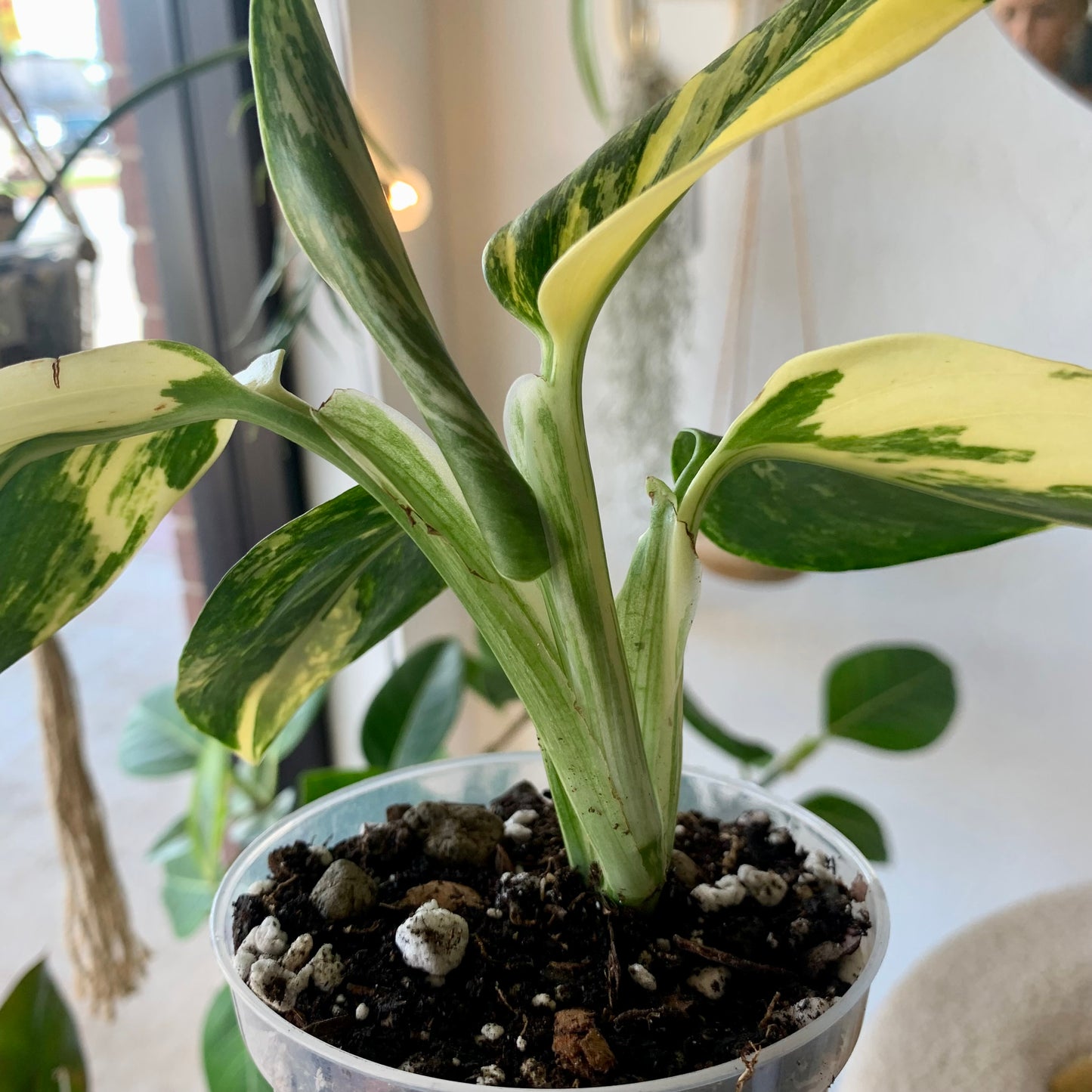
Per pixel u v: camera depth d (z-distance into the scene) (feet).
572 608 0.56
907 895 1.73
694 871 0.69
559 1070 0.56
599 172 0.53
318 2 1.34
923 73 1.31
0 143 1.12
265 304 1.47
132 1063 1.61
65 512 0.64
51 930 1.65
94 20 1.35
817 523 0.73
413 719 1.20
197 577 1.71
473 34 1.55
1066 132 1.25
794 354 1.50
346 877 0.66
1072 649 1.48
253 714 0.78
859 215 1.40
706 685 1.79
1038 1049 0.93
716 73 0.53
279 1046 0.58
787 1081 0.57
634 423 1.49
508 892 0.65
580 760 0.59
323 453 0.59
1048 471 0.52
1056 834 1.57
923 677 1.17
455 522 0.58
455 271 1.72
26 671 1.72
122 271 1.50
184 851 1.43
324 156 0.51
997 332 1.37
